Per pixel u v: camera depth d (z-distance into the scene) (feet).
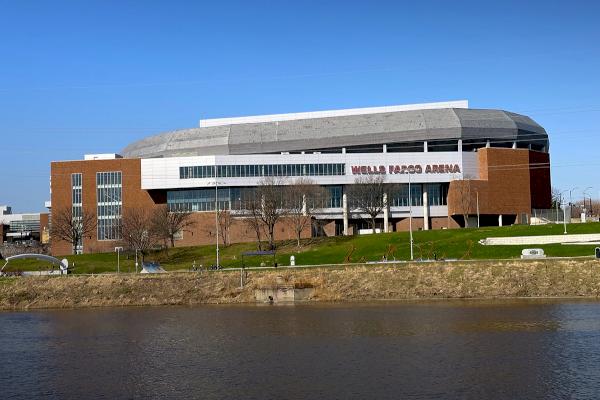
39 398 134.21
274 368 154.51
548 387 128.98
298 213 522.06
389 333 199.31
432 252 400.26
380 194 575.38
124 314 275.18
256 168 598.34
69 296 323.37
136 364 165.58
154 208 578.25
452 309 250.78
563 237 393.29
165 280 330.75
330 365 155.63
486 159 595.06
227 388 136.67
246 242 538.47
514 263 310.45
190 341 197.98
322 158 602.85
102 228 618.03
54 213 625.82
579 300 271.28
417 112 635.25
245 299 307.78
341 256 417.28
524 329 199.00
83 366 165.27
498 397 123.13
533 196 609.01
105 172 622.95
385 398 124.67
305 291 302.86
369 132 623.36
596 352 161.68
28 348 195.11
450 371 145.07
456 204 590.96
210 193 606.14
